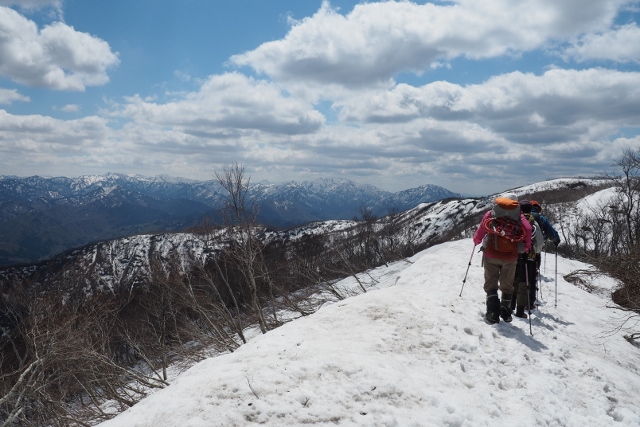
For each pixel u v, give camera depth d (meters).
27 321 12.22
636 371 6.18
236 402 3.69
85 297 16.66
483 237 6.71
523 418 4.21
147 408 3.79
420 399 4.11
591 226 34.06
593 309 8.54
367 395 4.00
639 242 11.12
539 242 7.43
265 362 4.37
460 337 5.77
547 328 6.70
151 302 15.98
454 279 9.07
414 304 6.71
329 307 6.91
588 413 4.65
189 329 15.12
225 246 16.52
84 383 12.77
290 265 19.27
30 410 11.43
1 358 11.28
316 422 3.56
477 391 4.61
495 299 6.50
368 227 32.91
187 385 4.01
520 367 5.27
